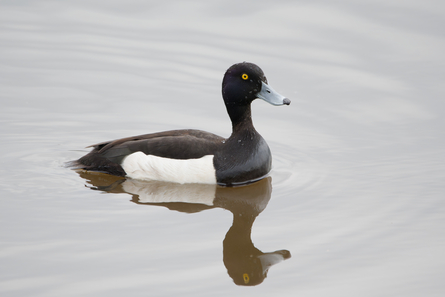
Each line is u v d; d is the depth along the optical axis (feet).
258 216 34.81
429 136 46.06
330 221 34.06
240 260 29.60
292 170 41.78
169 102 52.80
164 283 27.53
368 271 29.12
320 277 28.60
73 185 38.55
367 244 31.53
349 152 44.39
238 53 59.62
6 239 31.01
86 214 34.27
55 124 48.57
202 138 40.14
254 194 37.88
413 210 35.32
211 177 38.75
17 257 29.30
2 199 36.04
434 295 27.17
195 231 32.53
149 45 62.03
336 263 29.76
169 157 38.96
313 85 54.44
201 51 60.44
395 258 30.19
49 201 35.96
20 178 39.27
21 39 63.31
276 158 43.96
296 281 28.22
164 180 39.19
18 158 42.55
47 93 53.83
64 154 43.80
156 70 57.93
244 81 38.75
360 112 50.49
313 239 32.04
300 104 52.08
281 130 48.49
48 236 31.42
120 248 30.37
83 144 45.73
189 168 38.70
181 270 28.60
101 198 36.63
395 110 50.42
